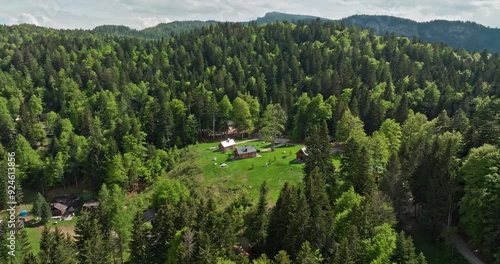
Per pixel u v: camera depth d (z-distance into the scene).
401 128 106.88
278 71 191.50
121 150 126.38
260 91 167.12
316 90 161.75
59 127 143.00
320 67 190.50
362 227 54.00
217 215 62.56
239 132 149.88
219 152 119.94
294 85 177.50
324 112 128.62
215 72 194.50
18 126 136.75
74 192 117.31
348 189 67.88
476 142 70.88
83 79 188.38
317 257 51.41
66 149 121.44
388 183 66.62
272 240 59.44
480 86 154.88
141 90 172.62
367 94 135.25
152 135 137.00
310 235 54.62
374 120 124.25
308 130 127.31
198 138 143.88
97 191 114.75
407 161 71.69
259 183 93.62
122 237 71.56
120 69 198.88
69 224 99.12
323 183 66.31
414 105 140.00
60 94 174.38
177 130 137.75
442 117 99.44
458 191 62.34
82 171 117.62
